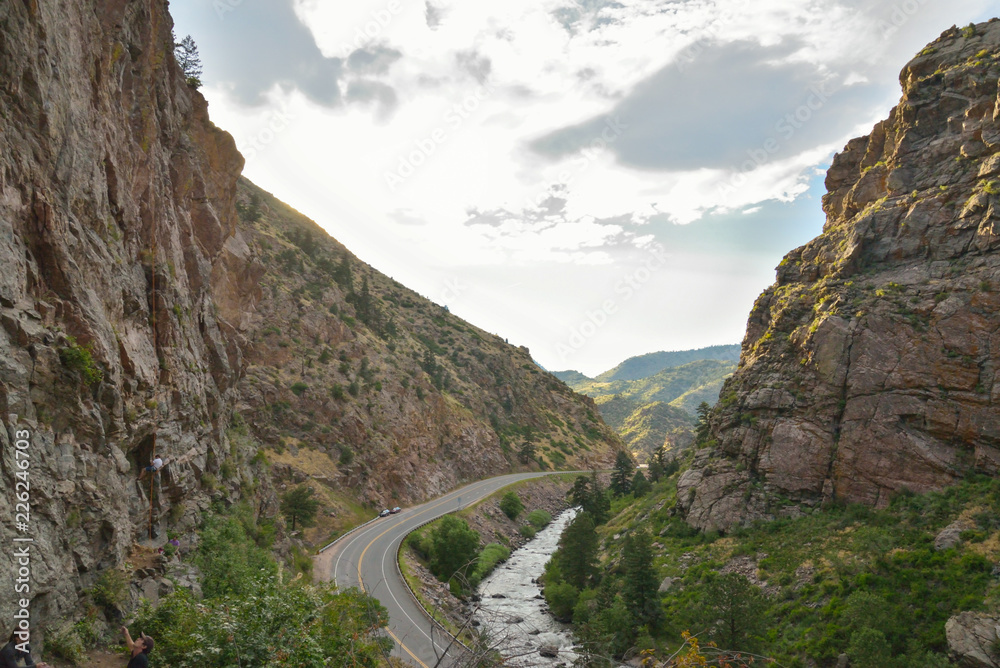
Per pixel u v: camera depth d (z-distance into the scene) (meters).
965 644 29.92
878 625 33.34
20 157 16.59
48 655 14.00
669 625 41.47
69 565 15.60
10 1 16.42
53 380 16.33
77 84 20.42
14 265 15.67
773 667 33.31
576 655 35.12
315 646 12.76
